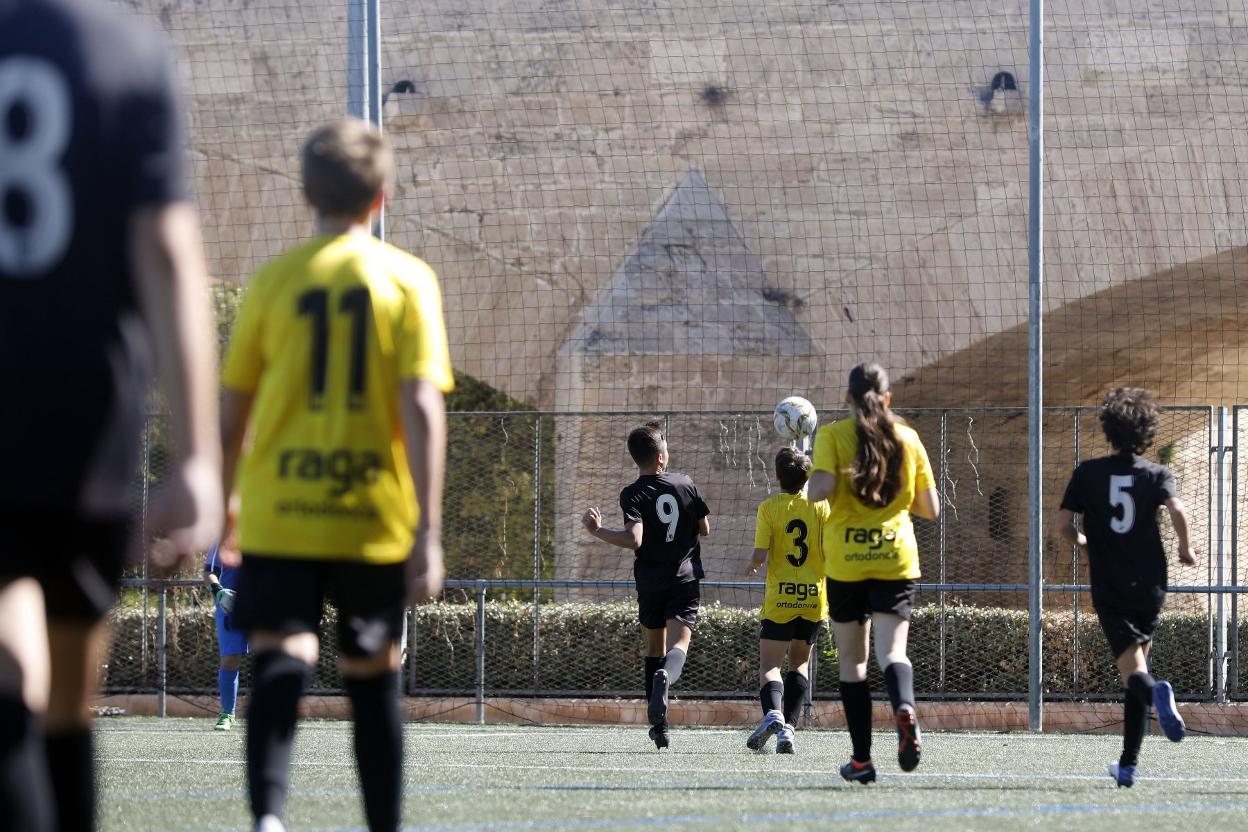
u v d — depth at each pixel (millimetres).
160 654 47312
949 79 56469
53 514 7832
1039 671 41500
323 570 13188
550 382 56719
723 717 46312
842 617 23266
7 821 7473
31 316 7746
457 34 57906
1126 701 24547
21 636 7832
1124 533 24219
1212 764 30391
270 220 55219
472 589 57406
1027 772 27422
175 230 7871
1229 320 60625
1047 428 68062
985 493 67438
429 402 12836
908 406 65688
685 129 57312
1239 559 64125
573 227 57031
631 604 50719
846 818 18453
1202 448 70438
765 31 57375
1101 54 55625
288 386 13109
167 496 7730
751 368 56094
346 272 13188
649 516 32156
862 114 56750
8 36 7867
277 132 55562
